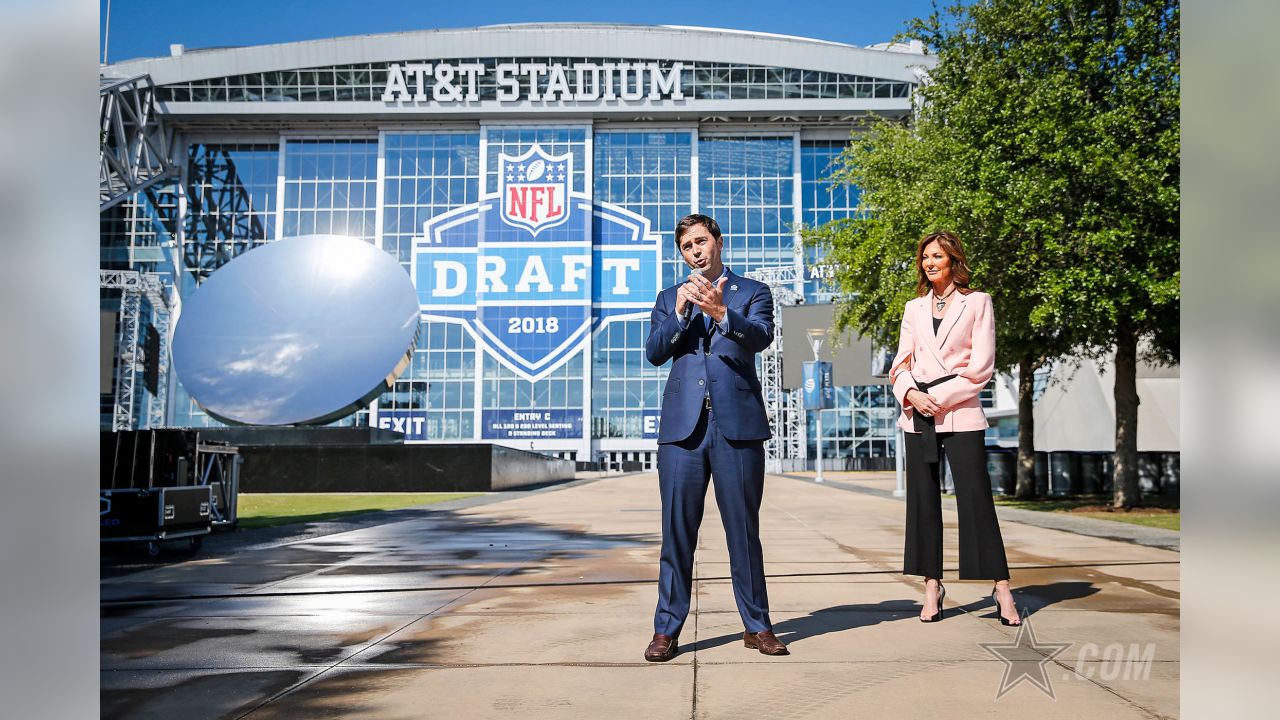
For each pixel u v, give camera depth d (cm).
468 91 6275
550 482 3684
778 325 5234
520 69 6309
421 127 6450
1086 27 1341
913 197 1519
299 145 6475
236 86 6228
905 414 415
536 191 6281
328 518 1225
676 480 345
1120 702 264
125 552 754
